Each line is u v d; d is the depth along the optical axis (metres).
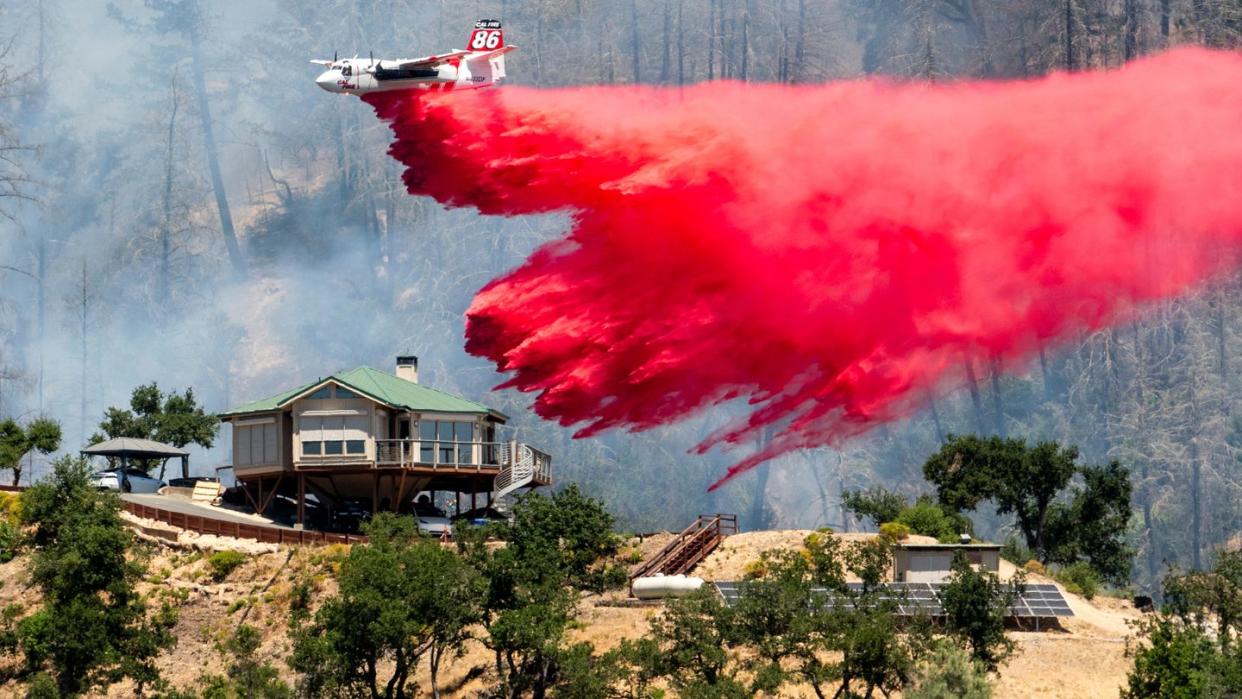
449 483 70.44
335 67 70.50
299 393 67.56
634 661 53.25
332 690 54.22
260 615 61.16
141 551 63.31
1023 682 57.03
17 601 61.00
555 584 57.03
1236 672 50.66
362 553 56.69
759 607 53.75
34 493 63.62
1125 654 57.09
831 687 54.59
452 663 58.50
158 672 57.38
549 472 73.50
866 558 59.38
